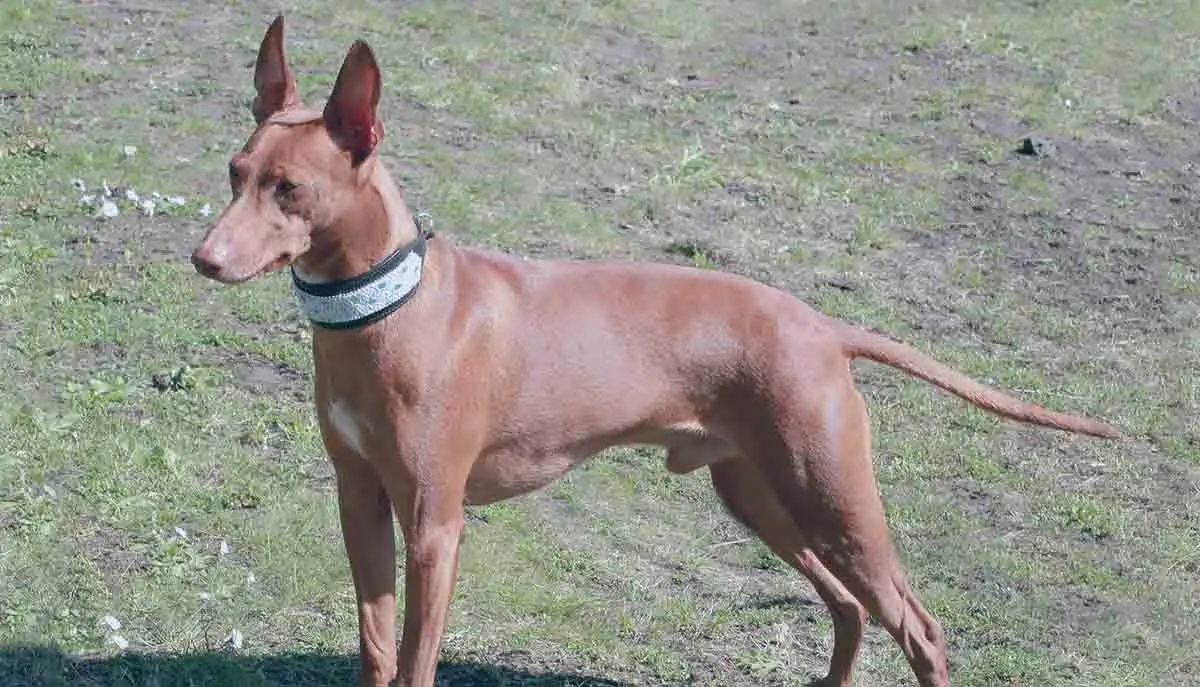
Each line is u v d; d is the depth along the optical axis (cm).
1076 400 852
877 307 944
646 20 1372
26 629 590
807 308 549
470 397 498
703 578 688
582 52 1289
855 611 584
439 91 1179
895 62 1334
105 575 632
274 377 801
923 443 797
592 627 639
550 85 1208
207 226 954
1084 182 1144
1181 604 675
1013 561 700
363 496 517
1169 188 1144
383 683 527
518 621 641
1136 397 859
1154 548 718
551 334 516
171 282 880
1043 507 750
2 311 830
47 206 954
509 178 1059
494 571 669
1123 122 1250
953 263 1012
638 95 1223
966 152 1177
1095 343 924
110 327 822
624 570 685
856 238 1031
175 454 713
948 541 716
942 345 905
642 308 530
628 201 1052
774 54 1332
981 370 873
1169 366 900
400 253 482
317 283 481
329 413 501
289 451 740
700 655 632
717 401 537
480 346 501
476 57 1248
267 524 673
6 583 619
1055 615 668
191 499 688
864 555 540
